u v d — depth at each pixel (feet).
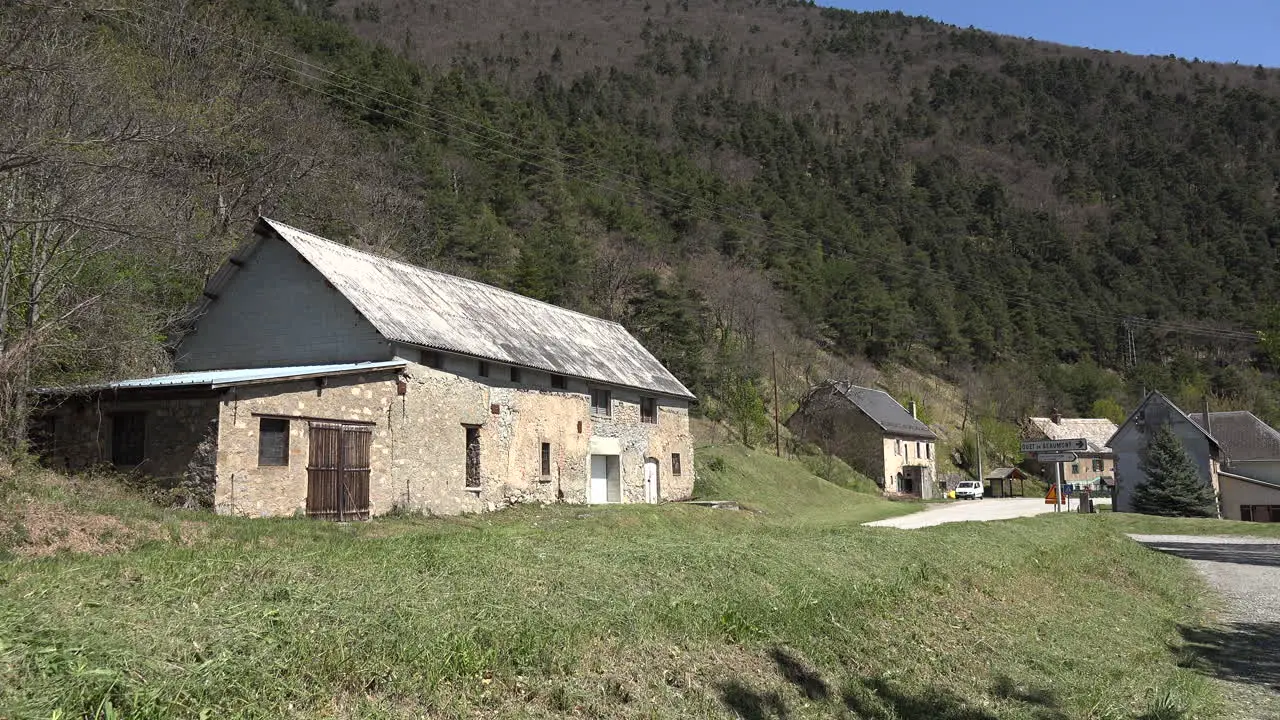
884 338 277.23
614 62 622.13
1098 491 256.11
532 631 22.06
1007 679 30.40
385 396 67.31
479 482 77.15
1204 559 80.12
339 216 131.23
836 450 204.64
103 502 44.75
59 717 13.94
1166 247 404.57
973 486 215.31
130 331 66.95
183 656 16.97
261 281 74.74
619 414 102.12
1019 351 322.34
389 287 77.97
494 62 547.49
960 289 334.85
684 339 180.65
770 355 216.54
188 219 79.56
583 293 189.57
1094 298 358.43
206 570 24.52
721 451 144.25
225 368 74.95
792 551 38.93
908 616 34.53
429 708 17.89
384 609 21.57
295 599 21.79
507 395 82.38
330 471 61.82
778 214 311.27
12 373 54.65
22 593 20.84
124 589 21.85
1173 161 536.01
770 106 589.73
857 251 321.52
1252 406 279.08
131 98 69.62
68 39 61.62
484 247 179.52
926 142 584.40
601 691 20.81
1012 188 499.92
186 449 55.93
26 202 57.11
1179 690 31.32
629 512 81.20
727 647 26.14
